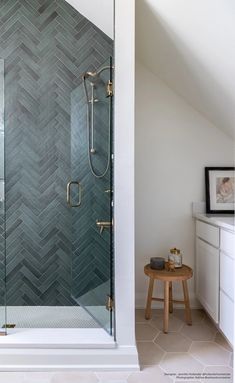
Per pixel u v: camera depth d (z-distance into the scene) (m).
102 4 2.06
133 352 1.67
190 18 1.60
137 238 2.48
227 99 1.98
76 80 2.30
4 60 2.28
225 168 2.44
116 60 1.66
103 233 1.85
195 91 2.20
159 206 2.47
